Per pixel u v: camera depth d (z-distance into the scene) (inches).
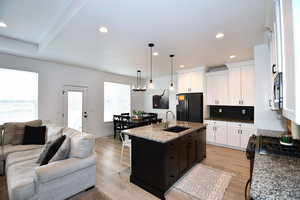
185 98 190.9
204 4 66.5
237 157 137.9
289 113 33.0
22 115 146.9
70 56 145.9
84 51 131.0
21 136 118.7
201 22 81.9
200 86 187.8
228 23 82.8
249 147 69.1
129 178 100.9
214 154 145.9
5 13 84.1
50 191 71.2
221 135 169.5
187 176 103.2
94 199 79.7
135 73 234.2
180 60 158.9
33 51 133.3
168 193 85.4
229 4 66.4
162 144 81.4
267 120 110.3
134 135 93.0
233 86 167.8
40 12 83.7
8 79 139.3
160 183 82.0
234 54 137.2
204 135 135.9
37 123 131.1
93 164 89.4
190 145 110.6
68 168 76.6
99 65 182.4
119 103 248.4
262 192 31.4
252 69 155.9
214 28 88.8
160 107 260.1
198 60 159.5
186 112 189.6
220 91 179.5
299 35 27.2
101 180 99.2
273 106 70.2
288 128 102.6
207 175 104.5
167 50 127.0
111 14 74.0
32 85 154.2
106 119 230.1
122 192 86.4
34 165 83.3
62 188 75.5
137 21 81.0
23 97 147.9
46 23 96.5
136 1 64.2
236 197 81.1
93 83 209.0
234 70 166.9
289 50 32.4
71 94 184.7
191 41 107.8
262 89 112.0
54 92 169.0
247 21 80.4
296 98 27.3
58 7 79.4
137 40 106.4
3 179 95.0
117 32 93.7
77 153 84.8
